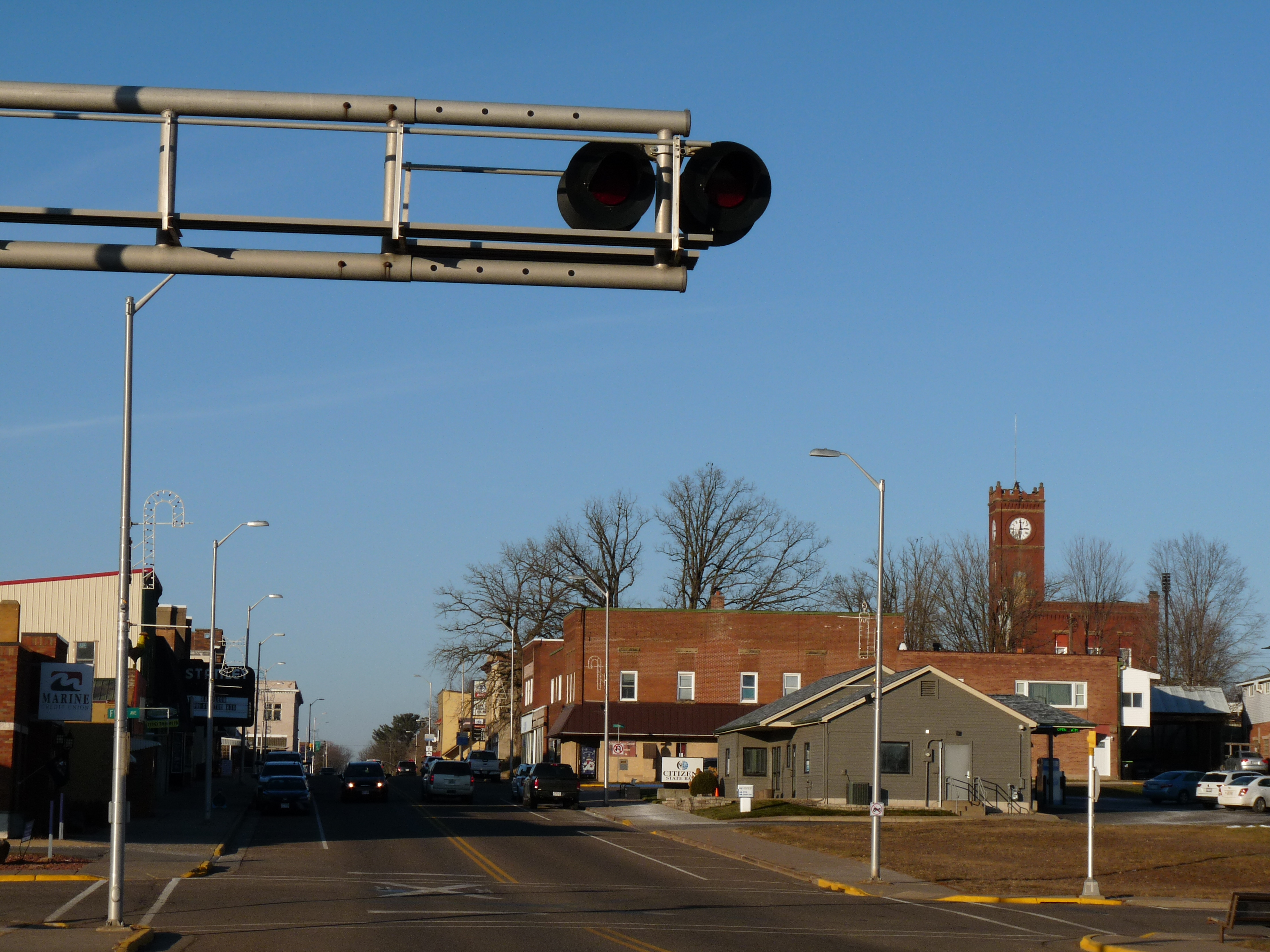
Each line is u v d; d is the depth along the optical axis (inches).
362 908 884.6
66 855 1193.4
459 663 3474.4
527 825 1790.1
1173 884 1216.2
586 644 3065.9
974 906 1037.2
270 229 412.5
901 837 1612.9
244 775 3752.5
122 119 407.5
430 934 759.1
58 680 1375.5
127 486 826.8
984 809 1940.2
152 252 409.4
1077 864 1346.0
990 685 3002.0
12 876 1008.9
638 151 411.8
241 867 1163.9
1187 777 2319.1
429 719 5625.0
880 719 1206.3
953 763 2031.3
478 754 3336.6
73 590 2249.0
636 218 416.5
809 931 842.2
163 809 1905.8
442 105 409.4
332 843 1438.2
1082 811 2148.1
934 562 3914.9
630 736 2982.3
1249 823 1900.8
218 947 696.4
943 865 1325.0
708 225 413.7
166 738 2341.3
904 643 3080.7
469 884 1065.5
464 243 412.2
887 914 956.0
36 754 1422.2
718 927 843.4
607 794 2332.7
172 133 408.2
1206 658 3976.4
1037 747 3011.8
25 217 404.8
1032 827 1736.0
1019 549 4682.6
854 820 1852.9
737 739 2432.3
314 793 2719.0
